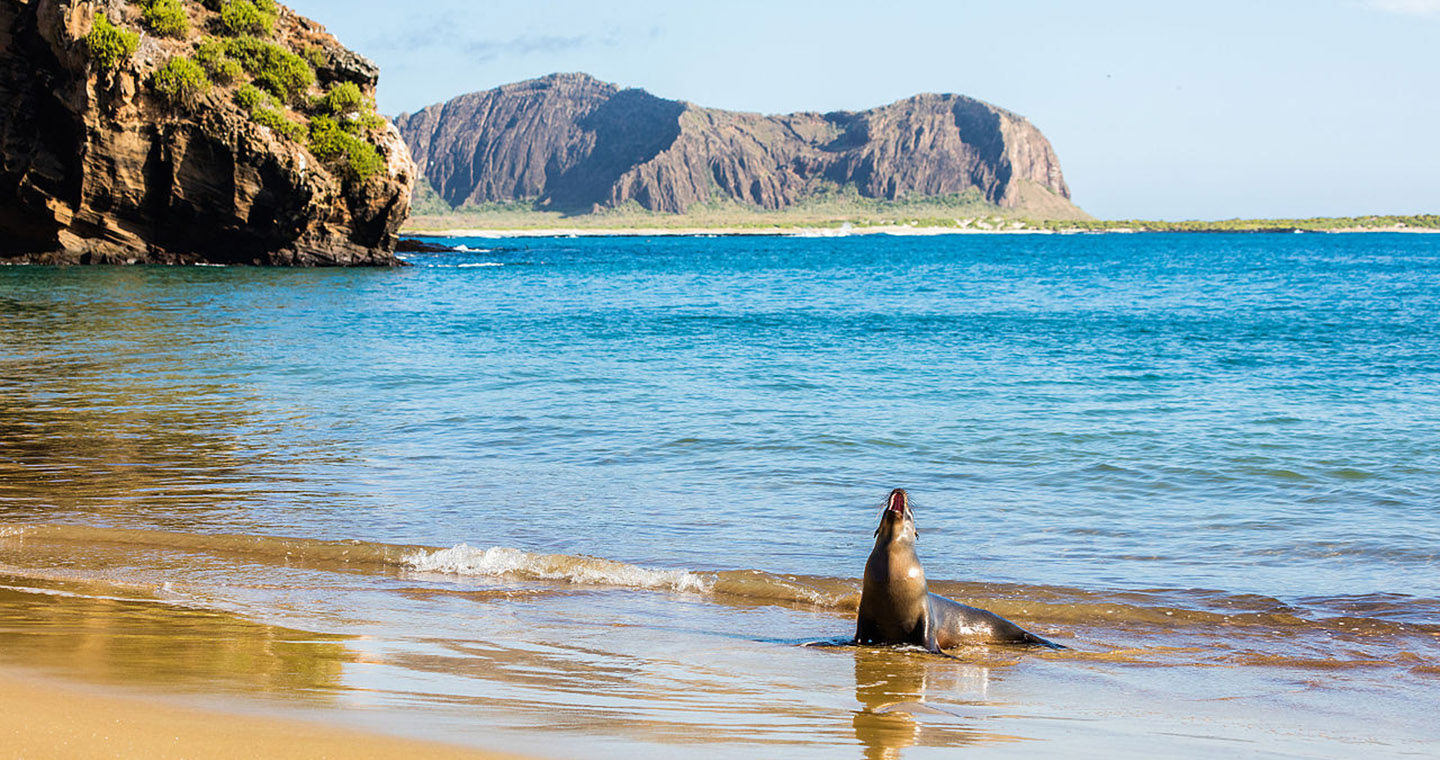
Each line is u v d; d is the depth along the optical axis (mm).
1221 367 27578
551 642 7703
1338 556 10820
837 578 9805
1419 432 17641
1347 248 181250
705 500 12992
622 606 8945
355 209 78875
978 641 8117
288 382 23188
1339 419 19047
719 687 6672
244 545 10492
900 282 80500
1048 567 10414
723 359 28859
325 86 81000
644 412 19531
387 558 10234
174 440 16312
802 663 7383
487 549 10328
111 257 71875
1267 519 12273
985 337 36719
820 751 5379
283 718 5406
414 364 26781
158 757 4719
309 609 8391
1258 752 5684
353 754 4879
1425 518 12297
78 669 6203
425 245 132250
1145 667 7570
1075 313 48875
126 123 68750
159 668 6348
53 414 18500
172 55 70438
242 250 75188
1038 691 6902
